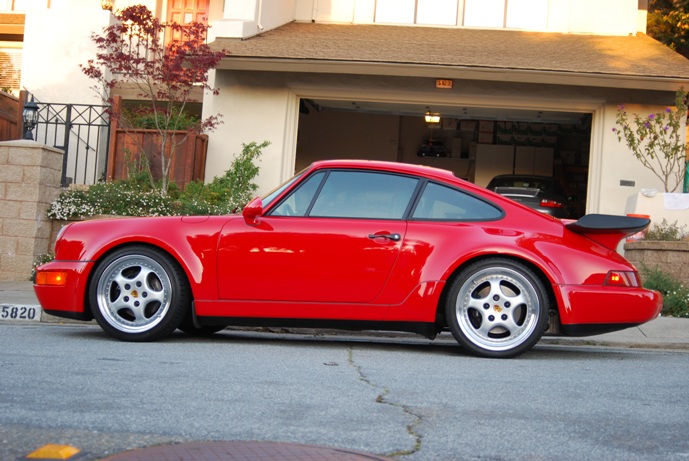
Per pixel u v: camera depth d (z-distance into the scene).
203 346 6.15
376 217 6.16
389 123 21.14
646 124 13.00
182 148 13.96
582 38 15.93
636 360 6.34
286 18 16.47
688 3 20.75
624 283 6.04
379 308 6.04
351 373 5.09
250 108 14.64
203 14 18.48
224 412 3.79
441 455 3.21
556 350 6.90
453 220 6.16
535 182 15.66
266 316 6.11
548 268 5.98
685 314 9.64
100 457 2.96
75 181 14.48
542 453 3.29
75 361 5.11
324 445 3.24
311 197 6.23
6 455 2.93
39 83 16.98
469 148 21.23
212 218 6.21
